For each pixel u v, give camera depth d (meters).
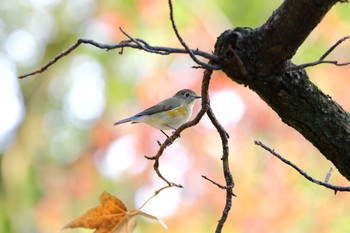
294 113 5.07
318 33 12.59
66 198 15.03
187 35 13.44
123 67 15.72
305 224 11.25
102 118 15.22
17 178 16.94
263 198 11.24
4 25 17.44
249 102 11.95
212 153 11.98
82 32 16.88
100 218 4.55
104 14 14.41
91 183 14.80
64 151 16.88
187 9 13.68
